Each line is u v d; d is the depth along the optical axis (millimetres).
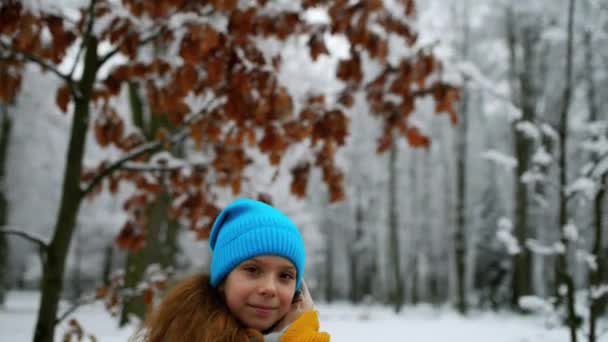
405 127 2850
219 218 1469
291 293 1303
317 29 2465
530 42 14852
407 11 2562
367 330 11688
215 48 2199
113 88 2482
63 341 2445
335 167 2855
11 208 18828
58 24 2221
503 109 4316
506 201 28750
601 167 3387
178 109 2465
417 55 2637
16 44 2258
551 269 17359
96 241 28828
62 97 2439
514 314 20141
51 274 2377
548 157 3598
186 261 21516
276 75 2301
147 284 2607
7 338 9484
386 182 30109
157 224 10125
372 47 2488
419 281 39188
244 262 1287
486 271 29125
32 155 17812
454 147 25125
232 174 2838
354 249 32844
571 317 3227
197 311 1317
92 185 2533
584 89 6715
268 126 2480
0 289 16953
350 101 2713
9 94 2340
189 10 2342
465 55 18375
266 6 2357
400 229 31000
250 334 1261
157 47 2348
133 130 3168
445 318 18000
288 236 1316
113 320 11156
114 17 2322
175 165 2832
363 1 2371
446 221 29031
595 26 4266
